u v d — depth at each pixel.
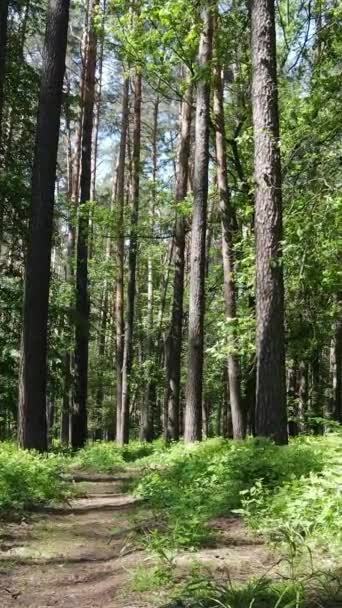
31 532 7.32
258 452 9.09
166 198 22.48
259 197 10.56
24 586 5.39
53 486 9.79
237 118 19.47
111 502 9.77
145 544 6.17
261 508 6.91
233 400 17.77
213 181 23.25
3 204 17.41
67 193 33.56
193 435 16.25
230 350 16.69
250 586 4.40
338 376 25.38
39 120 13.05
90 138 21.67
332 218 9.48
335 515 5.69
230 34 17.14
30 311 12.77
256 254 10.55
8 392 18.75
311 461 8.11
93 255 37.00
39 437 12.66
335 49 11.82
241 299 21.03
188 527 6.29
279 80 15.50
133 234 22.16
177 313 22.03
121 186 29.00
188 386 16.42
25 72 19.03
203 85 16.45
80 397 21.27
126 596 4.82
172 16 16.38
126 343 28.27
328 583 4.44
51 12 13.11
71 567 6.00
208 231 28.48
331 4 12.19
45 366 12.84
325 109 10.89
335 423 8.72
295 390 25.66
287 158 10.88
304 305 15.85
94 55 21.81
